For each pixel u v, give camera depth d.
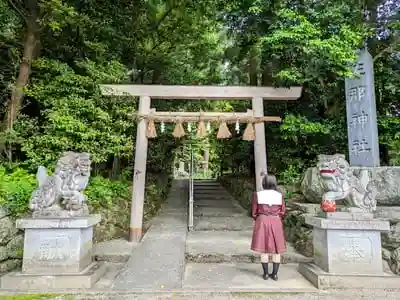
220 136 5.56
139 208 5.38
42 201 3.46
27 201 4.01
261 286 3.33
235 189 10.02
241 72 8.55
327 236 3.39
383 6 5.43
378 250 3.36
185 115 5.65
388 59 5.77
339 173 3.57
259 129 5.73
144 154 5.61
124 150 5.61
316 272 3.37
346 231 3.39
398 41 5.43
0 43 5.33
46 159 4.96
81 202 3.67
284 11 4.85
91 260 3.83
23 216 3.66
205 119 5.62
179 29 8.09
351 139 5.08
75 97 5.23
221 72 9.21
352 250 3.36
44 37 5.99
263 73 7.32
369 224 3.33
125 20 6.82
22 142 5.01
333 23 4.95
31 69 5.63
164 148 9.27
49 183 3.55
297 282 3.47
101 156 5.34
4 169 4.68
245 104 8.36
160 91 5.73
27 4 5.28
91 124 5.37
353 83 5.14
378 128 5.49
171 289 3.18
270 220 3.62
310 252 4.28
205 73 9.21
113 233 5.50
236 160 9.45
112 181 6.45
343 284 3.22
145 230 6.02
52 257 3.32
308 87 6.17
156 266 3.84
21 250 3.72
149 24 7.43
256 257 4.36
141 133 5.67
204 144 11.82
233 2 6.05
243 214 7.48
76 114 5.20
